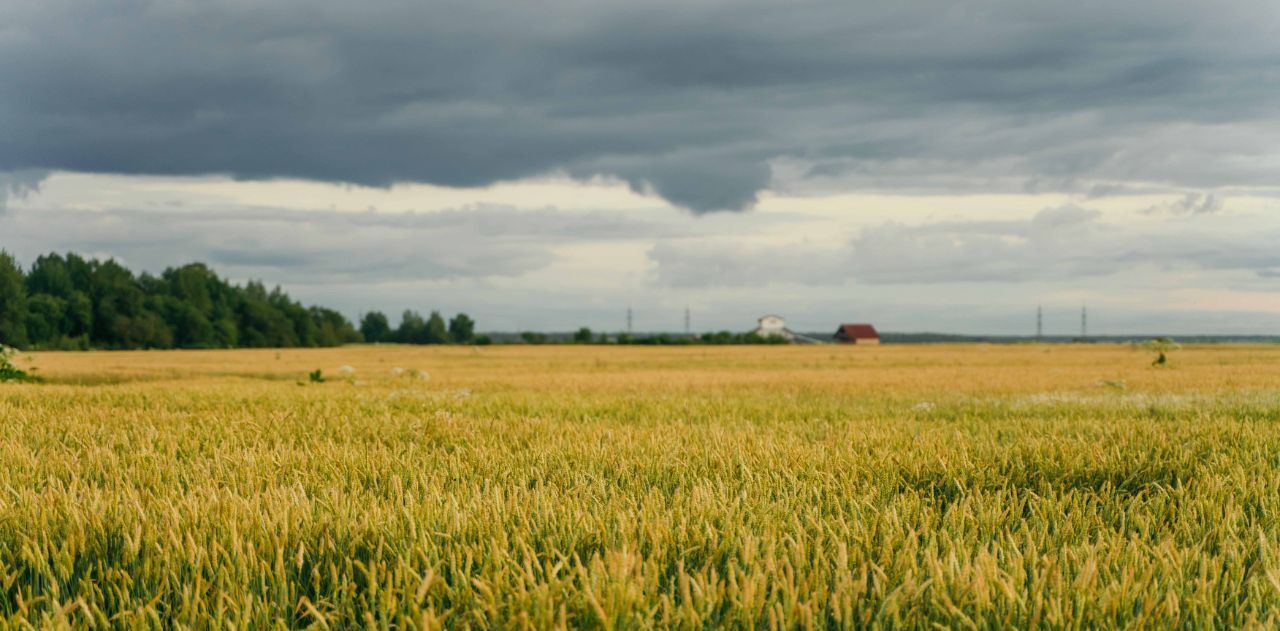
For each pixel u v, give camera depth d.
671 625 2.74
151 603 2.87
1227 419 9.43
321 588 3.32
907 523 3.96
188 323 140.38
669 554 3.49
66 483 5.49
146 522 3.75
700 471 5.90
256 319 153.50
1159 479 5.65
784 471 5.52
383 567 3.20
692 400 14.70
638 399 14.91
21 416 9.83
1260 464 5.95
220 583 3.06
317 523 3.77
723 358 66.25
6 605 3.11
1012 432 8.86
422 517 3.92
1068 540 3.88
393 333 199.50
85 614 2.80
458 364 54.25
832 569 3.22
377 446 7.32
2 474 5.45
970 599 2.88
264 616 2.88
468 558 3.15
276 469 5.88
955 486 5.37
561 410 12.57
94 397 13.32
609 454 6.56
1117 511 4.47
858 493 4.99
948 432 8.70
